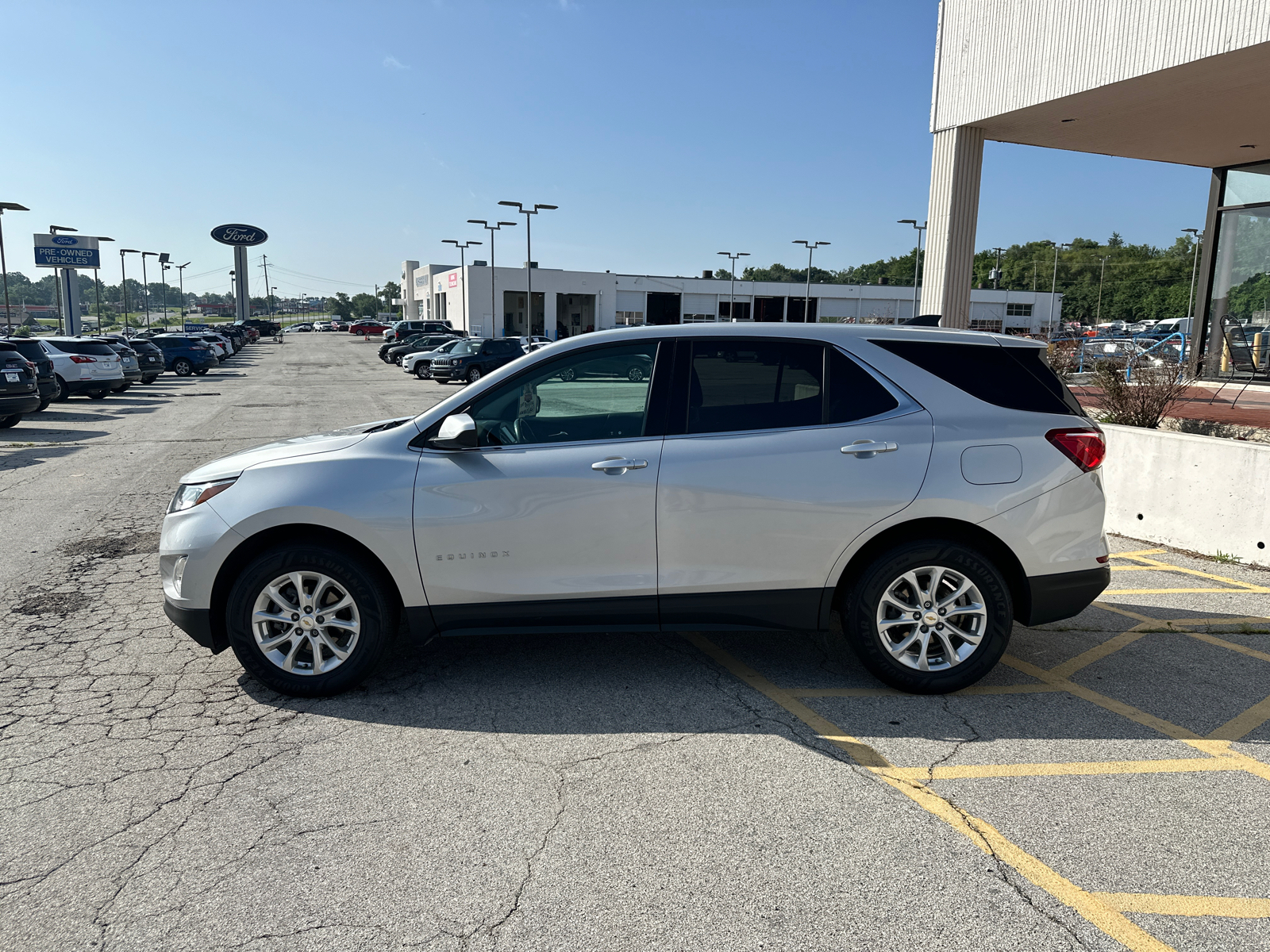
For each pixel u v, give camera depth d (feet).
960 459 12.48
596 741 11.66
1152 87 32.40
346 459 12.66
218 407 66.18
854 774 10.80
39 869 8.77
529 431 12.87
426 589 12.53
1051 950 7.57
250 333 265.75
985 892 8.41
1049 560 12.69
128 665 14.49
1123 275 371.15
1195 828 9.59
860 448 12.45
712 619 12.76
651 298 266.98
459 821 9.67
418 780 10.61
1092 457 12.84
